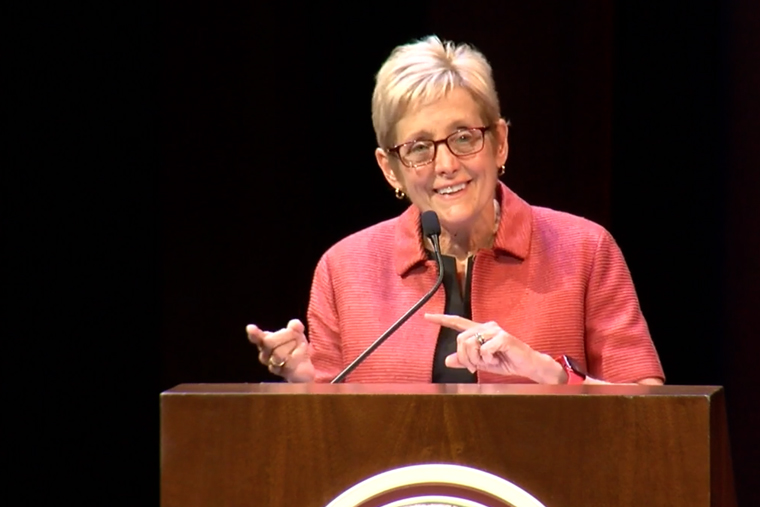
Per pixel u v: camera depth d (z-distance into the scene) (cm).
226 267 1327
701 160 1200
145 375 1330
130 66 1319
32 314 1301
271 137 1320
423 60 732
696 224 1202
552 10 1241
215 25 1325
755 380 1178
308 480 458
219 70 1326
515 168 1247
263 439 461
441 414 456
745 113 1182
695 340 1205
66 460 1314
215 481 461
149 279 1329
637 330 744
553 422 450
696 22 1198
